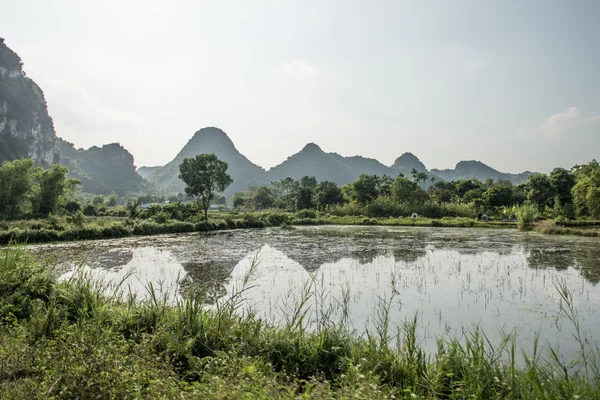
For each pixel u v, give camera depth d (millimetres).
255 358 4945
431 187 96875
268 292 11031
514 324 8383
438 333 7793
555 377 5031
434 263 16344
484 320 8641
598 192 40531
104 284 11906
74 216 32719
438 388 4668
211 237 29141
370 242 25281
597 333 7812
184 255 18906
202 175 44844
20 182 51438
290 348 5582
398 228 39312
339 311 9141
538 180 59969
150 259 17594
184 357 5270
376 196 72250
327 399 3457
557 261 16984
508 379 4605
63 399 3525
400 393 4453
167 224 33969
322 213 61500
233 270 14672
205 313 6383
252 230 36750
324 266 15578
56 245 23469
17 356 4336
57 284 7918
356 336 7117
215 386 3520
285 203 92812
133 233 30812
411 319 8656
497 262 16656
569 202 56781
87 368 3791
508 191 65250
